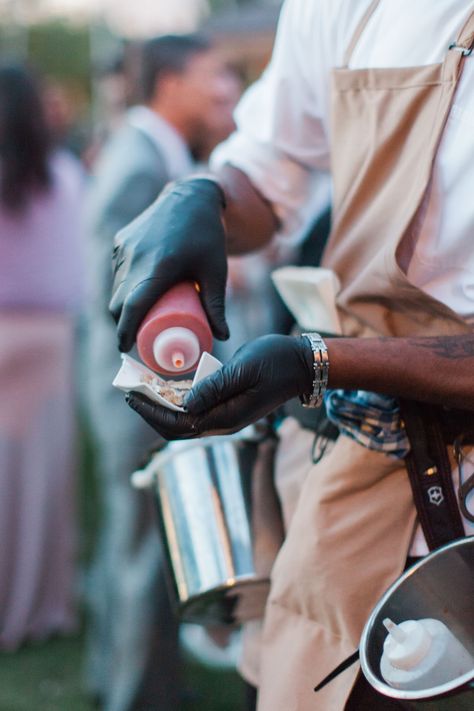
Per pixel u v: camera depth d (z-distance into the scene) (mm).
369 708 1871
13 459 5035
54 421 5094
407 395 1754
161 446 2445
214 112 4188
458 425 1835
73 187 4965
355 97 1962
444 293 1855
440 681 1584
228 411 1620
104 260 3941
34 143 4734
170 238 1802
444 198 1816
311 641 1927
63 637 5227
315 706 1891
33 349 4938
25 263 4840
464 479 1838
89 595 5535
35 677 4781
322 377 1686
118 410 3984
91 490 7227
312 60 2160
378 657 1638
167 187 2064
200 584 2248
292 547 1974
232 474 2301
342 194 2016
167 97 4133
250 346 1655
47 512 5129
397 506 1896
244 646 2373
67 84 36219
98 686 4422
